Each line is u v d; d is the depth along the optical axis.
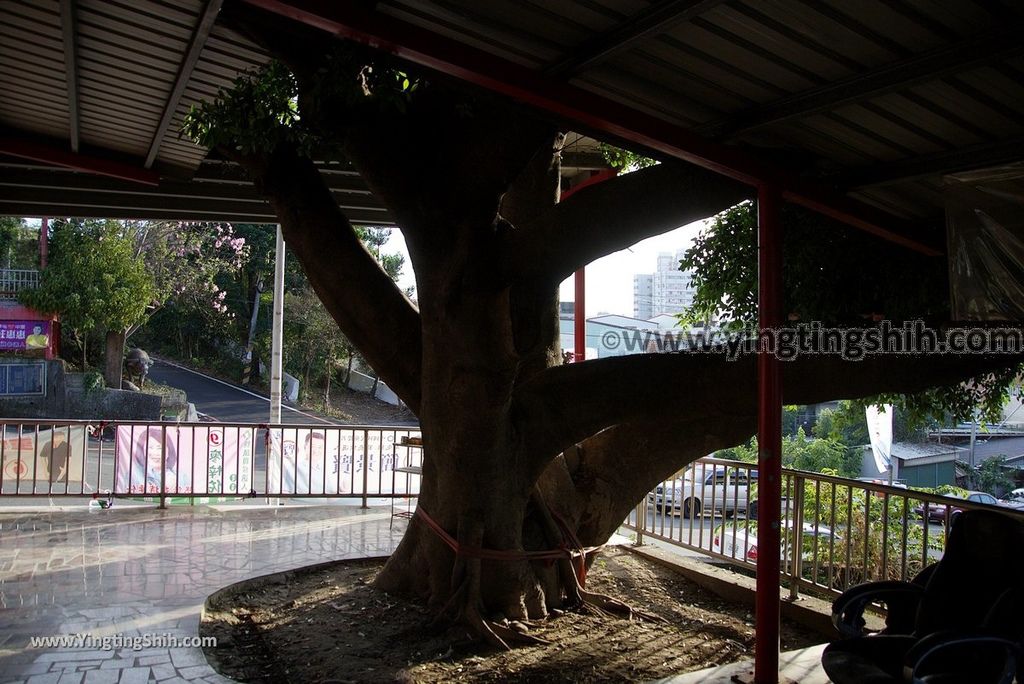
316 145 5.91
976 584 4.05
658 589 7.04
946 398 7.27
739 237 6.94
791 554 6.57
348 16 3.33
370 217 10.18
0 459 9.61
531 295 5.40
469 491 5.85
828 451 13.08
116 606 5.96
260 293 35.34
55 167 8.48
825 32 3.47
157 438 9.87
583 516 6.70
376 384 36.56
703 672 4.82
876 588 4.32
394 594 6.34
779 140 4.71
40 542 8.02
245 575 6.89
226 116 5.50
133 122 6.93
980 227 4.84
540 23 3.53
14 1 4.82
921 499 5.43
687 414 5.77
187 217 9.98
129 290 27.84
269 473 10.05
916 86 3.87
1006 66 3.65
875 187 5.19
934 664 3.71
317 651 5.20
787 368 5.34
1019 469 16.61
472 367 5.58
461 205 5.60
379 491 10.29
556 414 6.06
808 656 5.09
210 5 4.45
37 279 28.28
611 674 4.95
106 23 5.00
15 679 4.55
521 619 5.79
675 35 3.58
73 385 26.97
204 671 4.73
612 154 8.14
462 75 3.66
